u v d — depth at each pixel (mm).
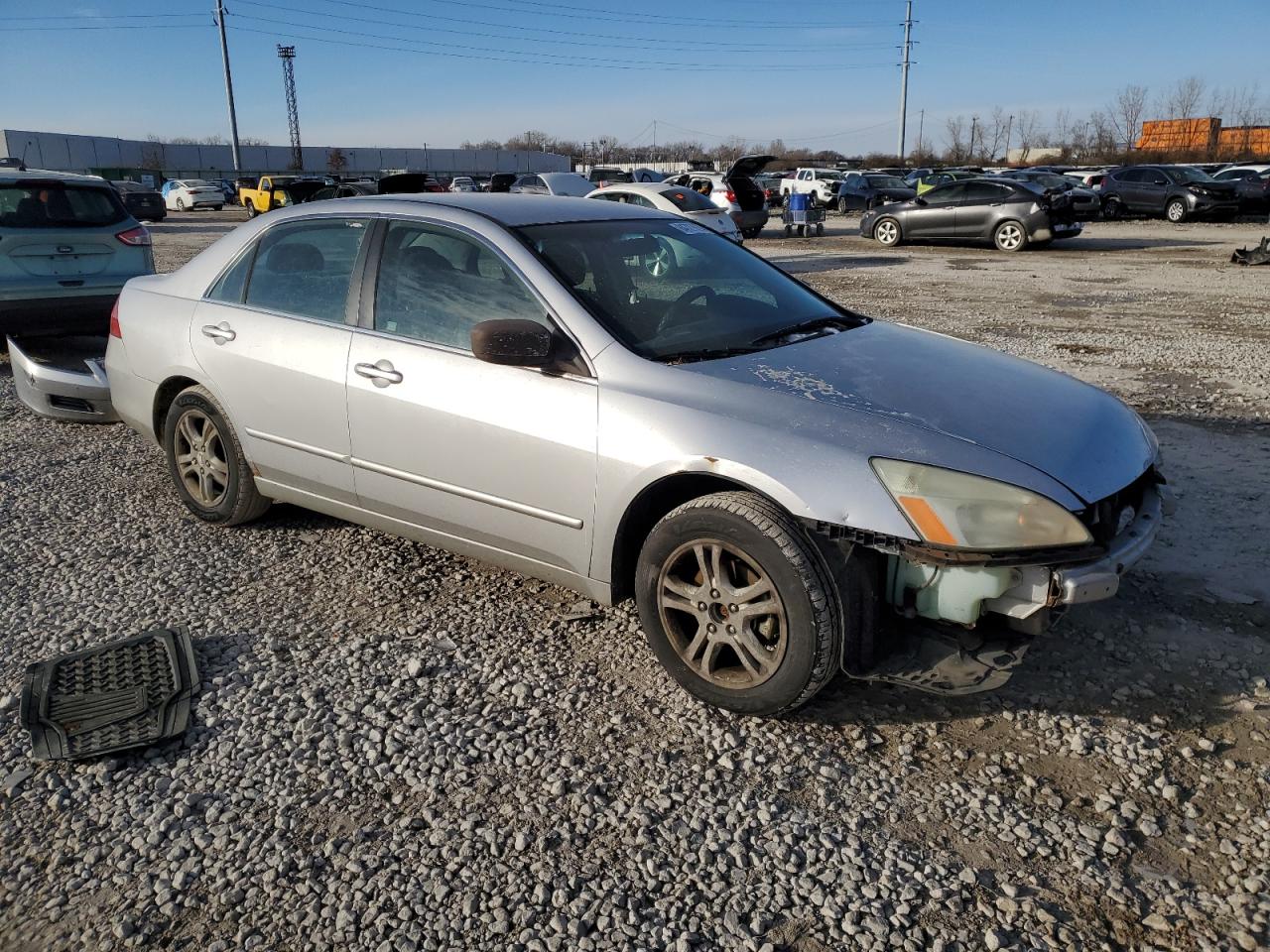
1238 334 9328
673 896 2334
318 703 3162
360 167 82750
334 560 4270
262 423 4117
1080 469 2834
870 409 2955
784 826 2568
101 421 5988
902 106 58562
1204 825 2545
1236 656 3332
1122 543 2850
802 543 2783
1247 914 2252
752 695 2953
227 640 3574
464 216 3672
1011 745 2896
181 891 2383
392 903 2326
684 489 3168
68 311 7652
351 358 3760
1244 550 4164
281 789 2744
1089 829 2535
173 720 3041
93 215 7836
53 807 2684
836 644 2816
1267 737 2900
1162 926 2225
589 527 3213
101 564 4254
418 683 3273
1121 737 2914
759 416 2932
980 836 2527
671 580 3100
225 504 4465
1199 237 21219
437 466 3555
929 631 2883
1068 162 62969
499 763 2852
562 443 3197
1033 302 11656
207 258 4492
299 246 4113
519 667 3369
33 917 2309
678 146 104250
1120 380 7379
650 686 3240
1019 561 2629
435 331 3602
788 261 17656
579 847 2504
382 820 2615
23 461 5746
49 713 3072
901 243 20734
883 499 2695
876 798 2676
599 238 3742
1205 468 5227
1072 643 3438
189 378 4383
